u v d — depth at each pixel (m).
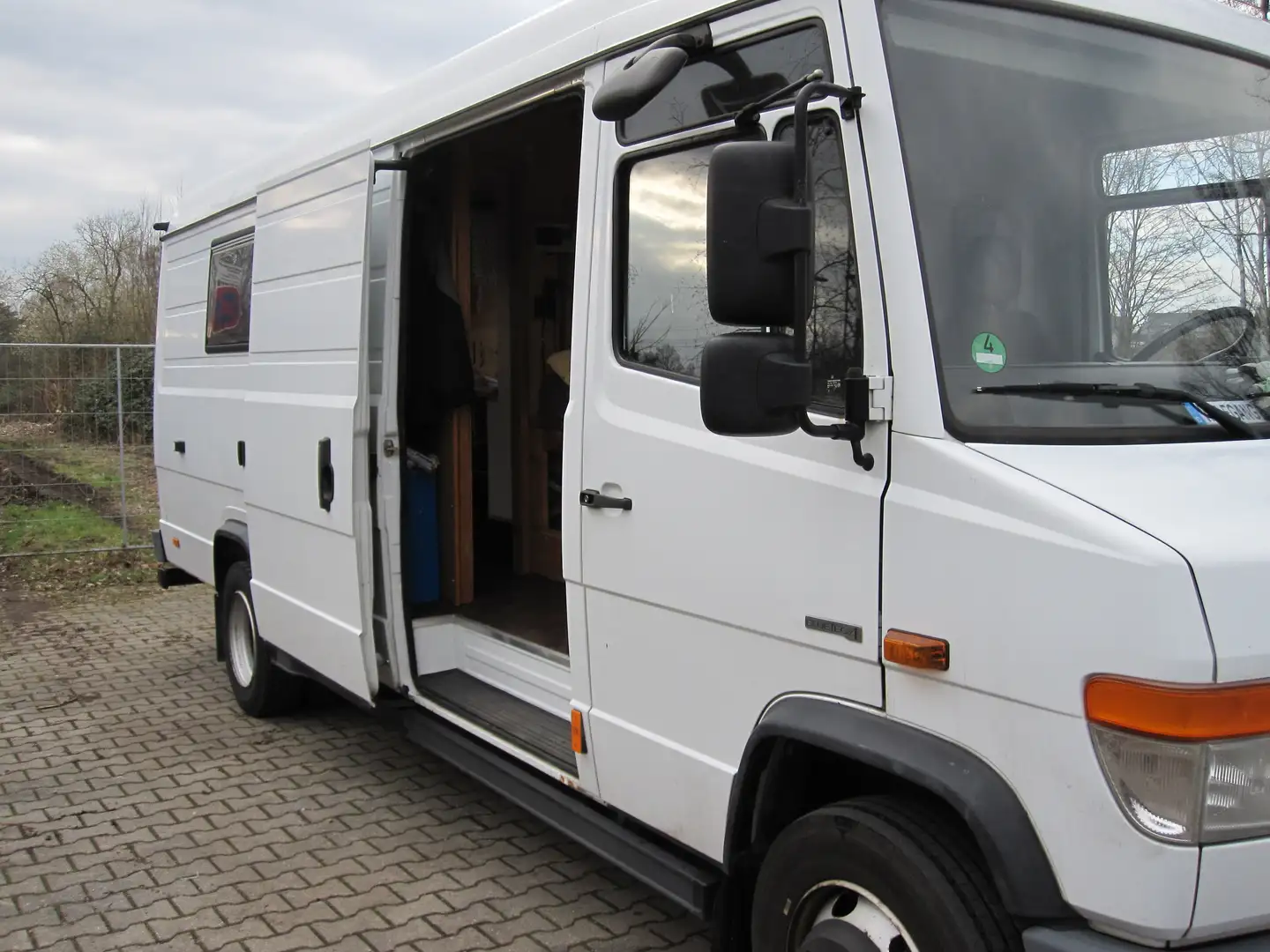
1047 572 2.18
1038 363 2.55
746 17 2.87
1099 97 2.80
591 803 3.71
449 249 5.17
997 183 2.61
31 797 5.16
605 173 3.38
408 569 4.74
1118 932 2.15
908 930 2.43
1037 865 2.22
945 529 2.36
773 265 2.30
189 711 6.55
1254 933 2.17
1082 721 2.12
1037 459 2.35
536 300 5.78
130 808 5.02
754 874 3.05
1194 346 2.81
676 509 3.08
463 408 5.12
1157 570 2.03
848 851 2.56
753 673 2.87
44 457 11.09
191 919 3.96
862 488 2.55
